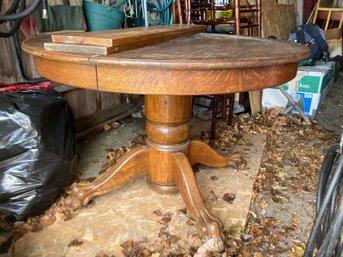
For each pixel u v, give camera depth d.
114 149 2.05
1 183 1.26
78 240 1.26
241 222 1.37
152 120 1.42
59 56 0.87
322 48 3.07
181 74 0.82
